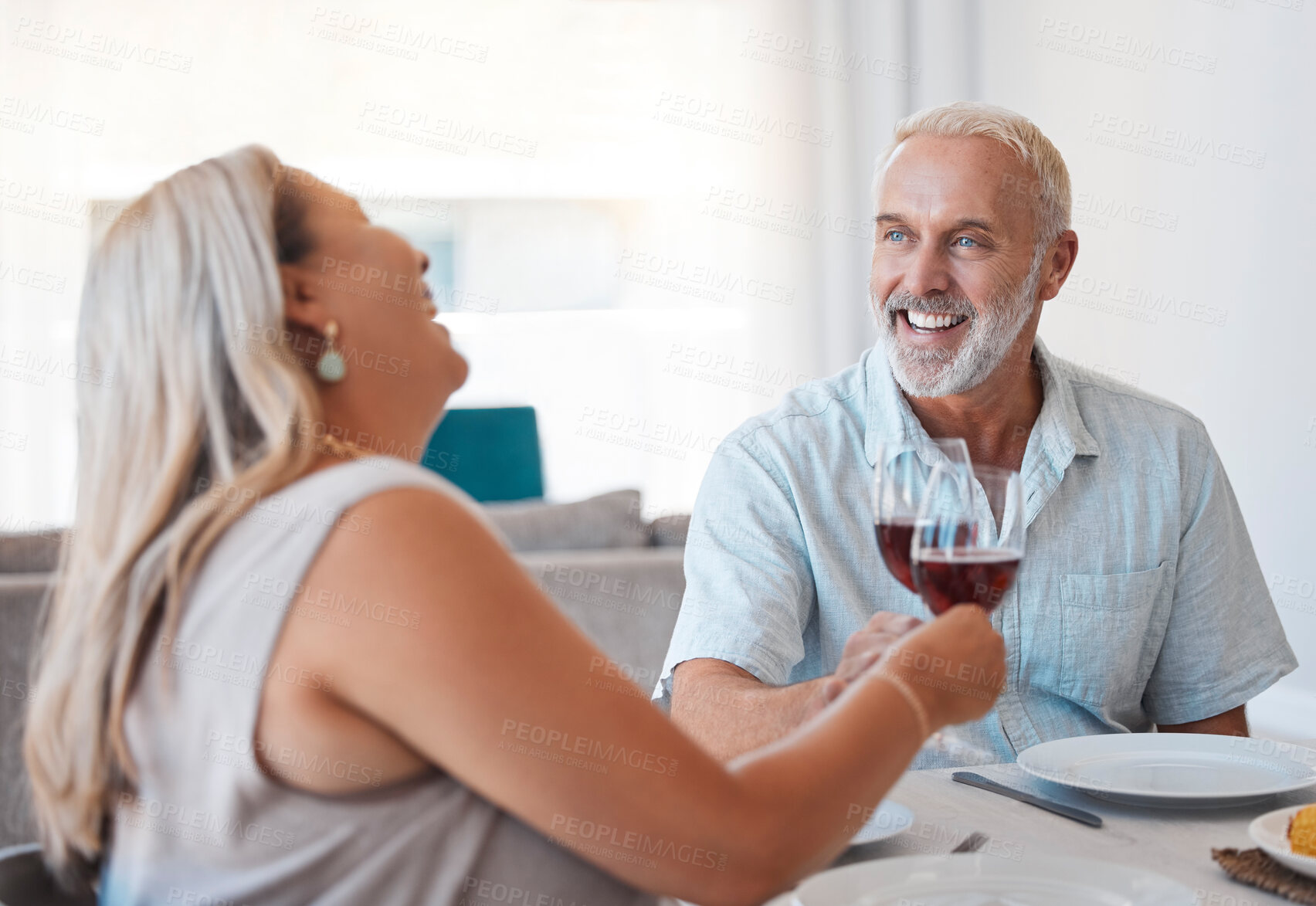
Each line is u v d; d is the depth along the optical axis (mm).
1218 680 1506
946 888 734
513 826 710
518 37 5195
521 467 4570
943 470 930
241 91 4930
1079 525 1486
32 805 779
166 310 708
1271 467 3252
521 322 5305
